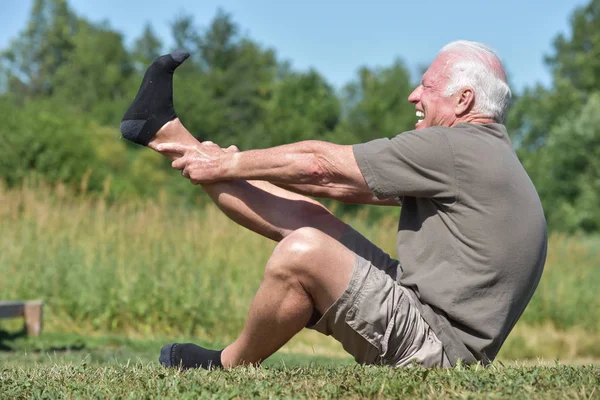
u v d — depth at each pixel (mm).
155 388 3820
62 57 109500
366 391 3596
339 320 4316
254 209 4734
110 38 99375
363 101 68125
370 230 16828
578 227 60969
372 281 4262
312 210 4805
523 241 4297
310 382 3867
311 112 72812
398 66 77375
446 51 4672
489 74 4551
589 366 4359
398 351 4355
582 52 90562
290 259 4234
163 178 54250
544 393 3484
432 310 4375
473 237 4285
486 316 4281
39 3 110500
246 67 86062
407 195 4441
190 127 70875
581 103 82938
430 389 3609
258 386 3674
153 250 13914
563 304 16656
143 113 4777
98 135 52375
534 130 81938
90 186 33812
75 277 13289
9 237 14281
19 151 32219
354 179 4402
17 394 3814
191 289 12852
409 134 4379
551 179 67562
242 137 71750
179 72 83625
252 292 13445
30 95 103000
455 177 4305
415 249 4449
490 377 3836
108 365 4836
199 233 14719
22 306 11820
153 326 12703
